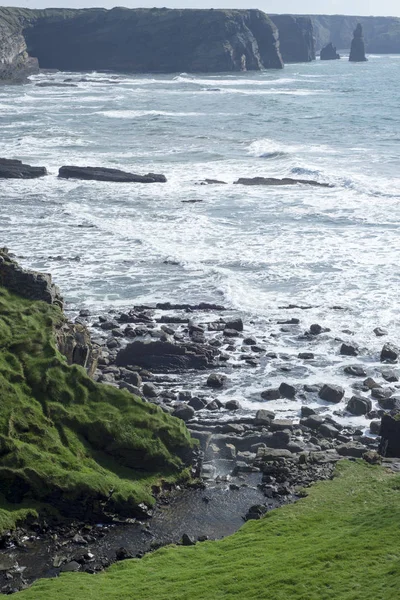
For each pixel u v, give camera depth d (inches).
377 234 2305.6
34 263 2032.5
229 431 1230.3
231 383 1409.9
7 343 1187.9
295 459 1153.4
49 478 1032.8
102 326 1624.0
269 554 888.9
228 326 1636.3
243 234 2320.4
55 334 1246.9
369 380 1407.5
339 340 1587.1
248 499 1069.8
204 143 4084.6
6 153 3762.3
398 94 7160.4
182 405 1284.4
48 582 867.4
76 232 2336.4
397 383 1417.3
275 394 1355.8
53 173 3262.8
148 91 7431.1
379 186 2908.5
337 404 1342.3
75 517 1019.3
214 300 1800.0
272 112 5492.1
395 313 1718.8
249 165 3442.4
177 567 890.7
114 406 1158.3
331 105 5974.4
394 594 743.1
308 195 2824.8
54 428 1113.4
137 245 2206.0
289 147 3875.5
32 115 5236.2
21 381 1147.9
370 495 1041.5
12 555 944.3
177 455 1134.4
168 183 3075.8
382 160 3472.0
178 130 4557.1
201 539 977.5
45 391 1145.4
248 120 5014.8
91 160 3595.0
